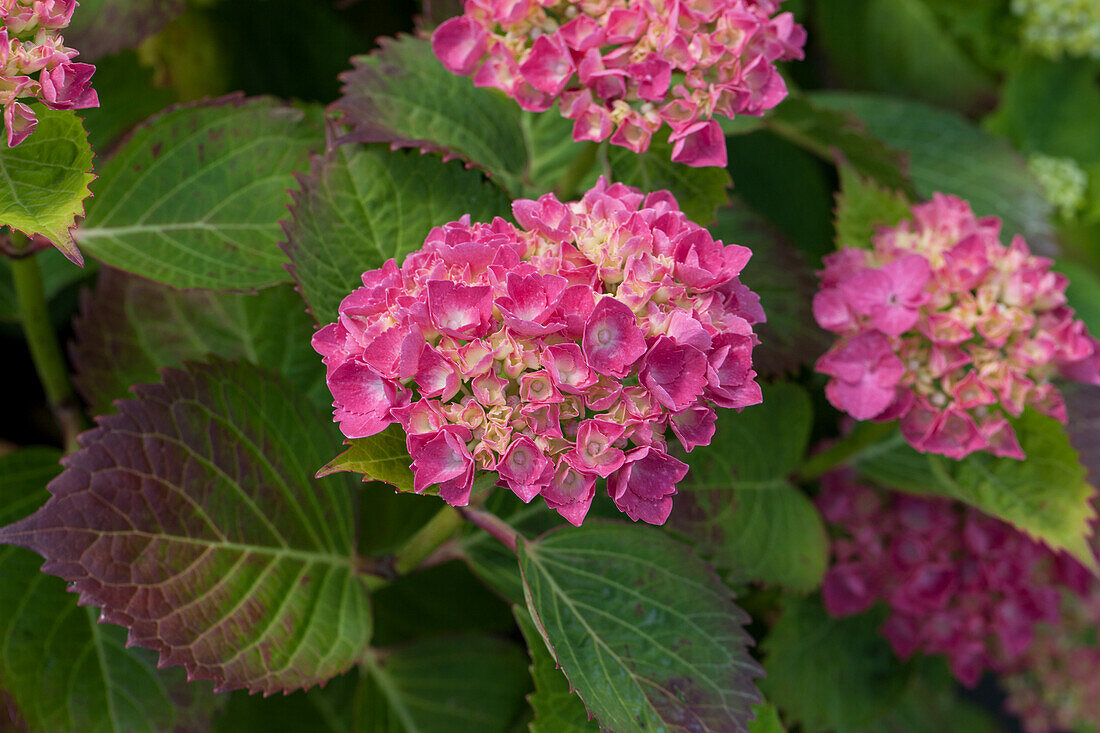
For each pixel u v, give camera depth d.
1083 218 1.27
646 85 0.93
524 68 0.94
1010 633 1.08
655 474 0.88
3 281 1.05
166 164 0.98
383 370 0.87
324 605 0.96
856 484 1.09
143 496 0.94
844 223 1.03
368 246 0.96
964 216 1.00
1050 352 0.97
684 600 0.95
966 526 1.08
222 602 0.94
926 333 0.96
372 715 1.03
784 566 1.03
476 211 0.98
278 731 1.06
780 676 1.08
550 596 0.94
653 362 0.87
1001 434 0.98
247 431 0.97
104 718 0.97
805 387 1.12
